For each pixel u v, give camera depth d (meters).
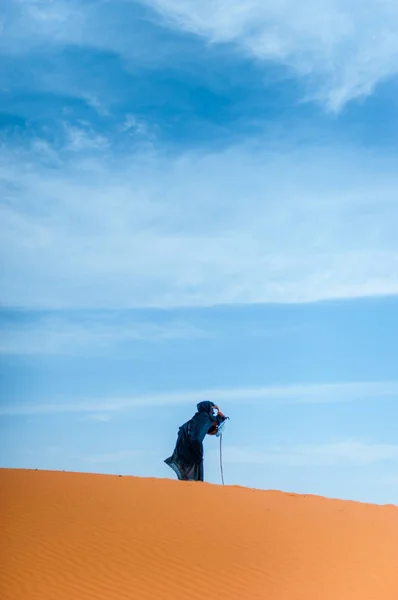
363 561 20.16
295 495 26.44
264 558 19.72
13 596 16.86
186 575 18.42
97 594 17.25
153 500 23.52
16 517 21.20
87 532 20.41
